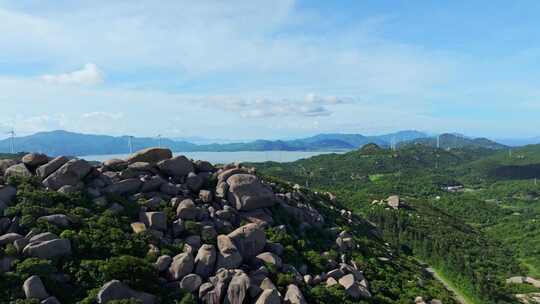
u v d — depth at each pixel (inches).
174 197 2443.4
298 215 2952.8
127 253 1884.8
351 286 2240.4
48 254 1706.4
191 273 1851.6
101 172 2549.2
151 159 2780.5
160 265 1845.5
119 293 1590.8
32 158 2431.1
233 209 2546.8
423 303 2502.5
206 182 2736.2
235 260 1995.6
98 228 1982.0
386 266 3070.9
